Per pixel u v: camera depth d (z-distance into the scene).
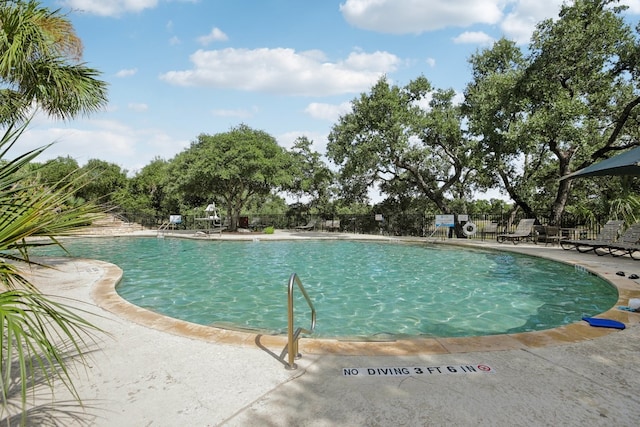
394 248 14.92
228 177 20.59
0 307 1.64
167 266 10.77
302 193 28.44
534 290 7.32
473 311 6.00
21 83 7.64
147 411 2.42
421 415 2.32
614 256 10.03
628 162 7.27
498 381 2.79
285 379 2.87
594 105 14.96
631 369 3.00
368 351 3.42
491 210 25.69
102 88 8.64
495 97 16.22
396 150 17.62
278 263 11.33
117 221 24.45
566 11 14.70
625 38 14.33
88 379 2.91
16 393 2.65
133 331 4.07
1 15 6.93
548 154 18.78
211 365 3.16
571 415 2.31
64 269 8.44
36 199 2.09
